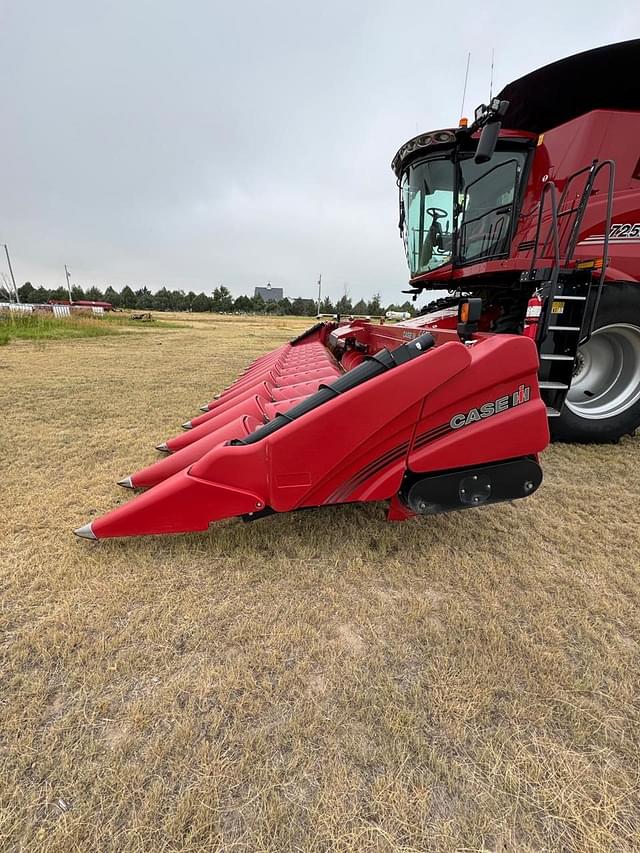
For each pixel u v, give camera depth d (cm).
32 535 237
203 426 323
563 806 115
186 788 117
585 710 142
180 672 153
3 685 147
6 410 506
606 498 301
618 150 398
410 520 261
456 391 199
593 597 197
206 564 213
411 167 491
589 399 425
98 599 187
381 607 188
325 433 194
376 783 119
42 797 114
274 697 144
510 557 227
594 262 309
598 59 376
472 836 108
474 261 468
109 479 313
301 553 224
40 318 1897
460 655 162
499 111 292
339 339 494
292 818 111
